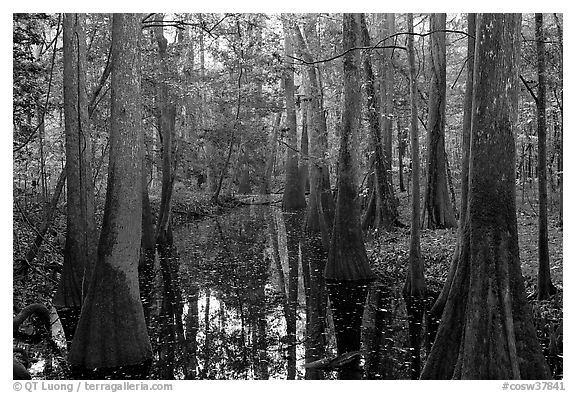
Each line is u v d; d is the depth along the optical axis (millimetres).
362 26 15484
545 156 8719
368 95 16031
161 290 12469
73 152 10805
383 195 16484
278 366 7785
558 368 7020
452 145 29625
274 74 19609
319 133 17719
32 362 8078
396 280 12578
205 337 9133
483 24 5723
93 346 7750
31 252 11969
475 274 5703
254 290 12391
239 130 27422
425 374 6121
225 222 24734
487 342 5535
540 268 8875
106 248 7961
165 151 18922
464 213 9156
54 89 15859
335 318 10141
